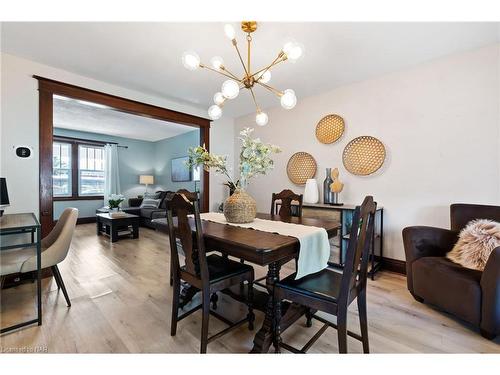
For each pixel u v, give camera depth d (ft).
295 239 4.74
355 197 10.12
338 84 10.21
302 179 11.89
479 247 6.00
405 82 8.77
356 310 6.48
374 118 9.53
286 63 8.34
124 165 23.12
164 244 13.20
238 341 5.19
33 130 8.29
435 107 8.18
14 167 7.97
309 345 4.62
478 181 7.47
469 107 7.58
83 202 20.88
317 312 6.47
